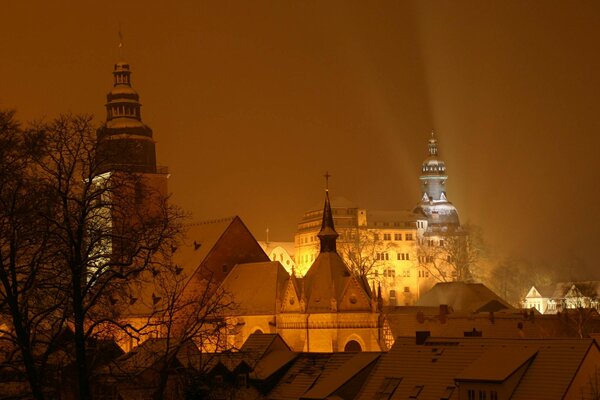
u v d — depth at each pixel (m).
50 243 59.75
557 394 88.25
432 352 103.81
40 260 58.91
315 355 115.19
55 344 59.06
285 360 115.12
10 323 63.91
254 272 167.12
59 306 59.28
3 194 59.75
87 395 56.28
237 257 173.12
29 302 62.16
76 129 60.00
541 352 93.81
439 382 98.00
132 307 150.62
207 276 168.25
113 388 71.25
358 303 154.62
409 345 106.94
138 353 74.94
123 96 184.62
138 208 63.03
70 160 59.44
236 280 169.38
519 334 159.38
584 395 89.12
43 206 59.88
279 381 112.44
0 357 66.81
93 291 63.06
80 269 57.38
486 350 99.38
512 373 90.81
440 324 160.38
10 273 58.09
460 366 98.88
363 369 105.12
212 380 64.75
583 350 91.94
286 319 156.75
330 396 102.56
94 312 63.88
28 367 55.59
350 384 104.00
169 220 64.81
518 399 89.94
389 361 105.62
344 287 155.12
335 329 152.62
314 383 108.94
